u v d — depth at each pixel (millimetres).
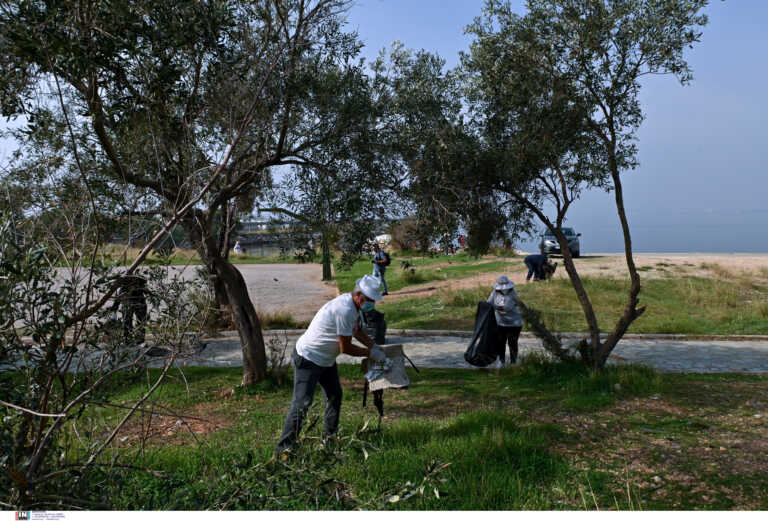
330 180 6887
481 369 9133
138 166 3975
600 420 5973
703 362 9719
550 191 8062
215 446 4863
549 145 7125
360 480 3951
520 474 4305
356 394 7426
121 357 2678
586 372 8008
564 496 3912
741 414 6160
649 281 18219
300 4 4312
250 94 4570
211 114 4812
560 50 7004
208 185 2807
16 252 2246
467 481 3986
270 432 5469
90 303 2471
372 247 7293
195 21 3574
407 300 17094
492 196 7820
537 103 7258
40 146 3180
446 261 26422
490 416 5656
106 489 2592
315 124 6859
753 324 13383
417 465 4234
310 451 2871
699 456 4766
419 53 7449
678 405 6590
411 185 7207
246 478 2787
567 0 6883
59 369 2404
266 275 26609
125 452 4297
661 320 13586
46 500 2307
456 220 7066
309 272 28297
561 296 15984
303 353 4707
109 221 2854
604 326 12953
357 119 6820
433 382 8164
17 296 2238
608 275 19406
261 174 6562
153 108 3596
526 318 8523
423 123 7160
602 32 6828
